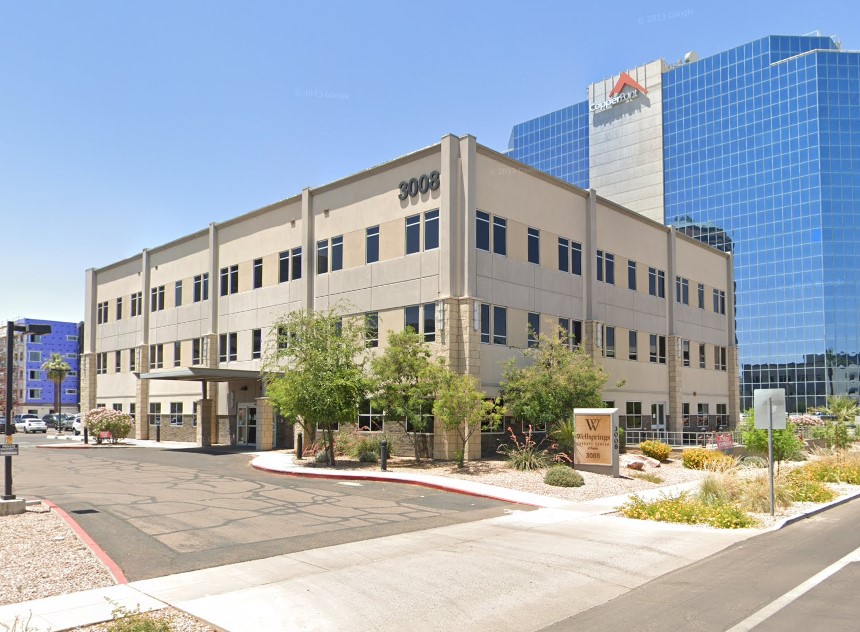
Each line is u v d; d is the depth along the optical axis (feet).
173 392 142.20
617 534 44.91
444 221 88.89
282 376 95.81
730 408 157.38
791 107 320.70
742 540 43.80
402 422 90.43
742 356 330.13
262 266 120.16
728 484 59.62
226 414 126.72
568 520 49.88
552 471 67.31
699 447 100.32
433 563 36.14
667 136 355.15
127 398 157.38
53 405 368.27
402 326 93.81
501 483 66.33
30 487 64.54
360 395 83.61
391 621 26.96
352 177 103.09
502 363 89.20
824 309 309.01
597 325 111.14
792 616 27.09
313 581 32.32
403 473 73.87
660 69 361.30
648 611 28.22
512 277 95.81
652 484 70.59
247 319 122.72
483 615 27.81
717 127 340.59
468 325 86.69
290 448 111.04
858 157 310.65
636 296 125.08
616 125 373.20
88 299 174.81
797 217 317.63
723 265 159.74
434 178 91.20
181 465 88.69
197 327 135.23
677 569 36.01
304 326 87.66
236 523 46.37
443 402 76.07
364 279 99.91
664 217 352.90
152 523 45.80
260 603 28.89
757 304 327.47
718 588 31.78
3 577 31.63
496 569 35.09
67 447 129.18
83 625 25.63
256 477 74.18
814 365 311.06
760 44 330.95
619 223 122.11
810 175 314.35
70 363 378.12
